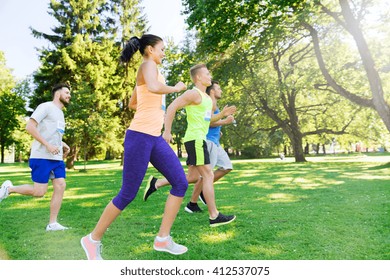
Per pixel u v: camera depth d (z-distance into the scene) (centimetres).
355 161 2056
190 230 375
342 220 402
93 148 2406
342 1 1462
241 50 1881
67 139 2055
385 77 1934
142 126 293
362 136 2527
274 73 2469
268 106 2525
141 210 506
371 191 643
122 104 2645
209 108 399
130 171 289
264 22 1728
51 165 410
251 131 2741
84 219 456
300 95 2772
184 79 2073
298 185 787
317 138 3262
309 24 1661
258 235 347
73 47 2180
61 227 400
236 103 2375
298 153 2506
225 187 784
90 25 2300
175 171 300
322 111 2681
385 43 1847
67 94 437
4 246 332
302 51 2278
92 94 1981
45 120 414
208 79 398
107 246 326
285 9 1524
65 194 740
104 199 652
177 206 300
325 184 791
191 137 388
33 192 410
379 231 354
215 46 1708
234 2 1523
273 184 823
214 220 379
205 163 383
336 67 2080
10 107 3644
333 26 1875
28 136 4153
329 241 324
